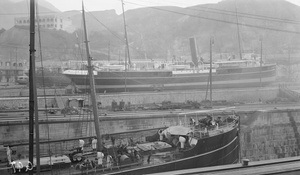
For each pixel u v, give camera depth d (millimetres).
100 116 30000
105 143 22094
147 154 18984
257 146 33594
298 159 11070
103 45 109000
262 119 34906
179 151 19281
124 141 23469
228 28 115438
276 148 34656
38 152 9438
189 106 39500
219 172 9289
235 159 26672
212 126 24656
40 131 26250
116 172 15797
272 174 9242
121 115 30953
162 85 51281
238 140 28328
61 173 15289
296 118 36375
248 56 68812
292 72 69750
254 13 116188
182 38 120938
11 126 25750
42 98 36438
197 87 53031
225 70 54062
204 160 20406
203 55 99500
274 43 96188
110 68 50344
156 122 30766
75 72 46594
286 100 47688
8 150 17000
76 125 27984
